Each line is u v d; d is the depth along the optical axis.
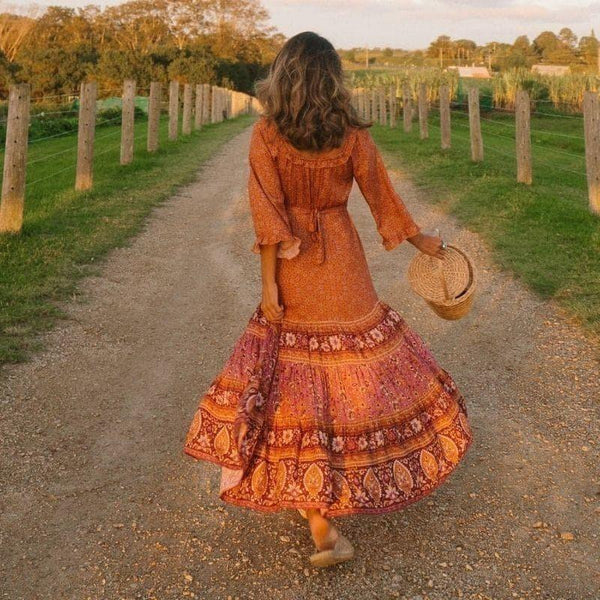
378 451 2.58
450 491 3.26
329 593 2.63
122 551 2.88
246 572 2.75
